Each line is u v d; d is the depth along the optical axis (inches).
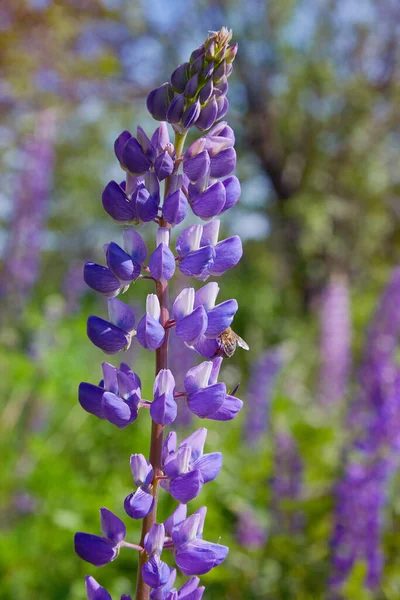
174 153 15.6
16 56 86.0
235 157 15.8
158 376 15.4
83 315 50.6
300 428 39.4
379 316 39.9
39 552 28.8
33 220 44.3
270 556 27.3
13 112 89.2
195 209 15.7
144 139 15.5
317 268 109.9
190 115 15.3
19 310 43.3
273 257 115.2
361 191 114.1
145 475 15.2
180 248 15.8
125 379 15.4
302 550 27.5
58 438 40.3
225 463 34.3
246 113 114.1
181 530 15.2
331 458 34.0
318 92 112.0
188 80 15.5
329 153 114.0
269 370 38.2
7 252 43.9
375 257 115.5
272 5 109.3
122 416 15.2
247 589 27.0
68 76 93.6
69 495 31.7
